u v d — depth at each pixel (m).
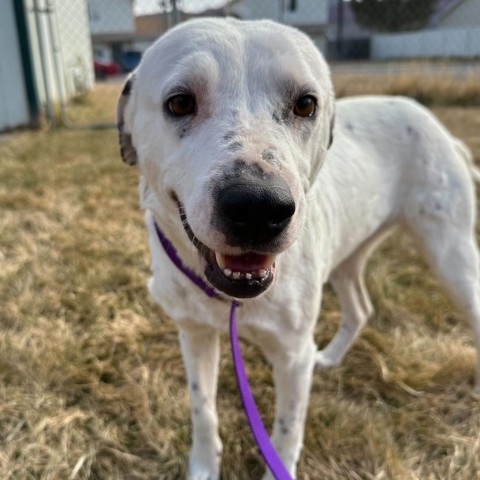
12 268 0.62
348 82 1.67
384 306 0.56
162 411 0.42
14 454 0.39
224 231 0.24
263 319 0.33
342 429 0.40
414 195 0.44
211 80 0.28
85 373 0.46
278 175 0.24
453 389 0.45
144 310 0.55
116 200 0.83
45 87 1.39
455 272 0.43
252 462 0.40
